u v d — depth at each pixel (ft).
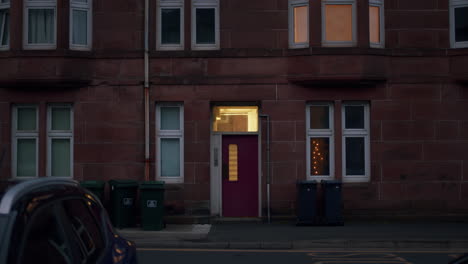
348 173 50.93
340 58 48.70
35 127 51.19
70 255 10.77
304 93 50.24
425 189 50.01
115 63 50.37
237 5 50.72
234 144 51.90
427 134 50.24
